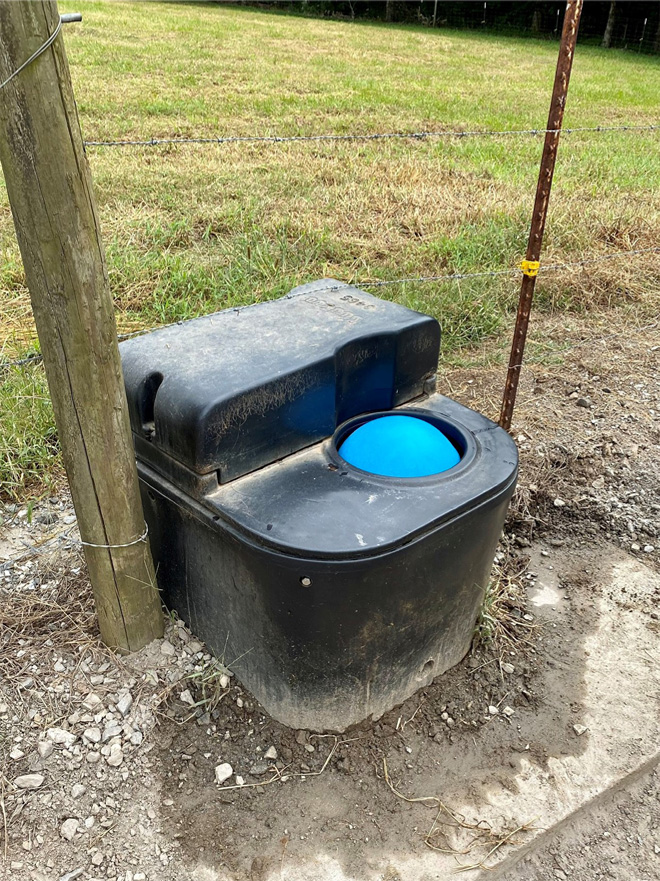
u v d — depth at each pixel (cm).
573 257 542
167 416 188
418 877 188
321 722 214
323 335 210
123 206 600
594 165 802
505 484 200
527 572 287
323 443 209
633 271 529
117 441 192
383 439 207
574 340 456
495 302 465
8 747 206
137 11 2453
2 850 186
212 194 643
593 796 207
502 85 1457
